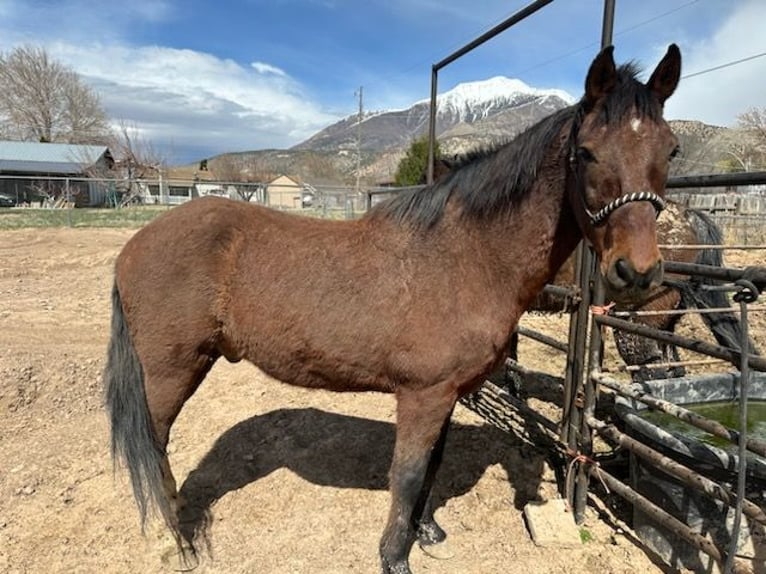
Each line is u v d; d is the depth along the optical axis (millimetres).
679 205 3777
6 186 29219
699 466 2217
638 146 1673
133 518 2678
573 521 2643
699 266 2068
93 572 2357
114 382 2311
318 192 32062
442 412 2193
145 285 2271
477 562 2461
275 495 2908
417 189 2365
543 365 5102
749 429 2822
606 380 2594
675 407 2246
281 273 2238
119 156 43125
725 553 2004
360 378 2271
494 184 2133
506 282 2168
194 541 2566
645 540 2510
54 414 3738
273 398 4020
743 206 14305
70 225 17016
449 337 2107
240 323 2320
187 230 2281
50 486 2912
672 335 2207
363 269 2201
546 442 3461
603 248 1750
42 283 8094
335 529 2670
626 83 1768
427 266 2174
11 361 4113
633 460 2643
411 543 2545
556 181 2039
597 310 2648
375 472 3125
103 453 3246
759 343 5367
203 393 4133
